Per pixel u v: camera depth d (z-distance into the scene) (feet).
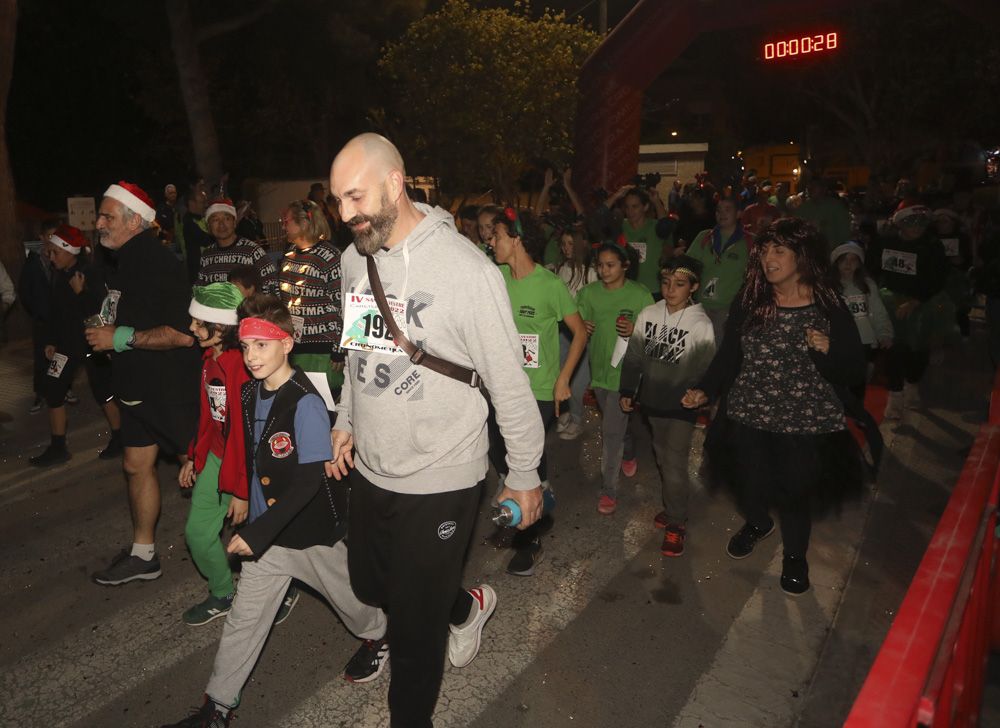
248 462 10.68
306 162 111.04
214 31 67.00
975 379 28.25
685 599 14.28
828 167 135.54
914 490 18.58
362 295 9.13
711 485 16.93
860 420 13.52
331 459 10.18
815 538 16.35
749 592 14.47
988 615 8.81
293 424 10.20
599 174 50.78
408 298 8.83
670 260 15.01
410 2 78.18
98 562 15.83
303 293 16.92
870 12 99.66
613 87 49.26
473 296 8.72
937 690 4.71
